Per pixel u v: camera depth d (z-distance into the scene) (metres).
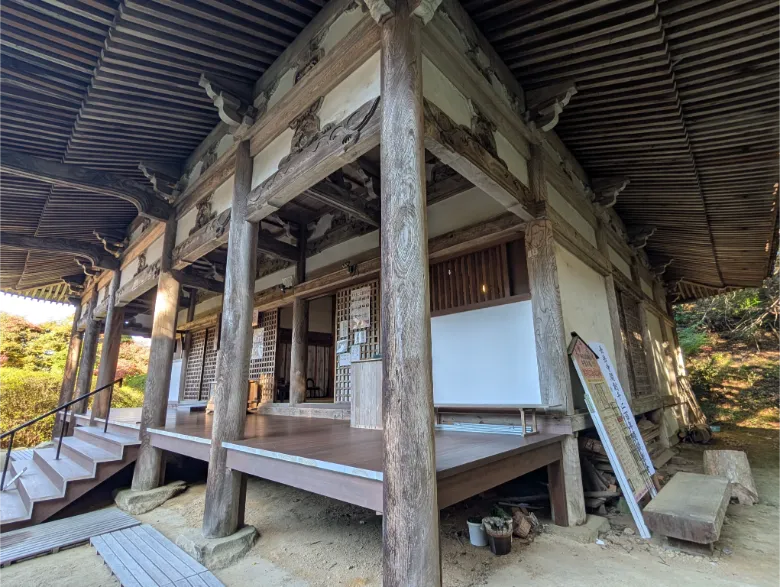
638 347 6.38
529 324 3.69
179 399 8.91
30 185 5.25
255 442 3.11
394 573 1.68
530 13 3.03
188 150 5.01
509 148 3.53
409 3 2.32
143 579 2.50
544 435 3.23
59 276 9.11
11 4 2.81
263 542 3.07
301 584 2.43
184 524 3.57
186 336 9.20
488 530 2.72
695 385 13.44
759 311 14.12
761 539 2.97
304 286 6.08
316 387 8.88
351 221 5.73
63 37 3.11
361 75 2.71
